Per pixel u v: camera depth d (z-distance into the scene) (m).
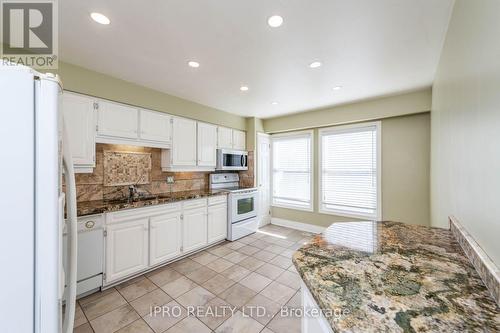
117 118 2.49
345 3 1.35
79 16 1.46
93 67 2.23
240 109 3.83
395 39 1.73
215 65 2.19
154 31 1.64
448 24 1.53
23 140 0.58
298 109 3.82
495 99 0.79
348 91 2.90
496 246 0.78
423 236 1.35
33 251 0.59
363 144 3.57
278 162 4.69
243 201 3.86
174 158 3.11
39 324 0.60
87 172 2.27
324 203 4.00
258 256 2.98
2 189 0.57
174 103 3.10
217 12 1.43
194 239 3.02
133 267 2.33
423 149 3.03
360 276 0.85
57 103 0.62
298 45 1.82
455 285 0.79
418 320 0.60
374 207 3.45
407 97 2.95
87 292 2.04
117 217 2.22
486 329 0.57
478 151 0.97
